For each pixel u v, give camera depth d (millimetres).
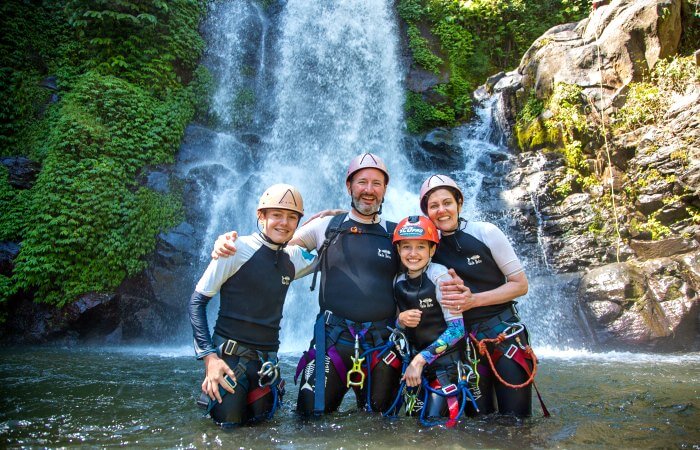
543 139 11891
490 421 3070
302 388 3291
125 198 10234
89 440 2752
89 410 3525
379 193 3510
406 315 3201
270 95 14023
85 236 9578
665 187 9883
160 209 10578
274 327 3262
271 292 3221
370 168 3512
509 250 3398
